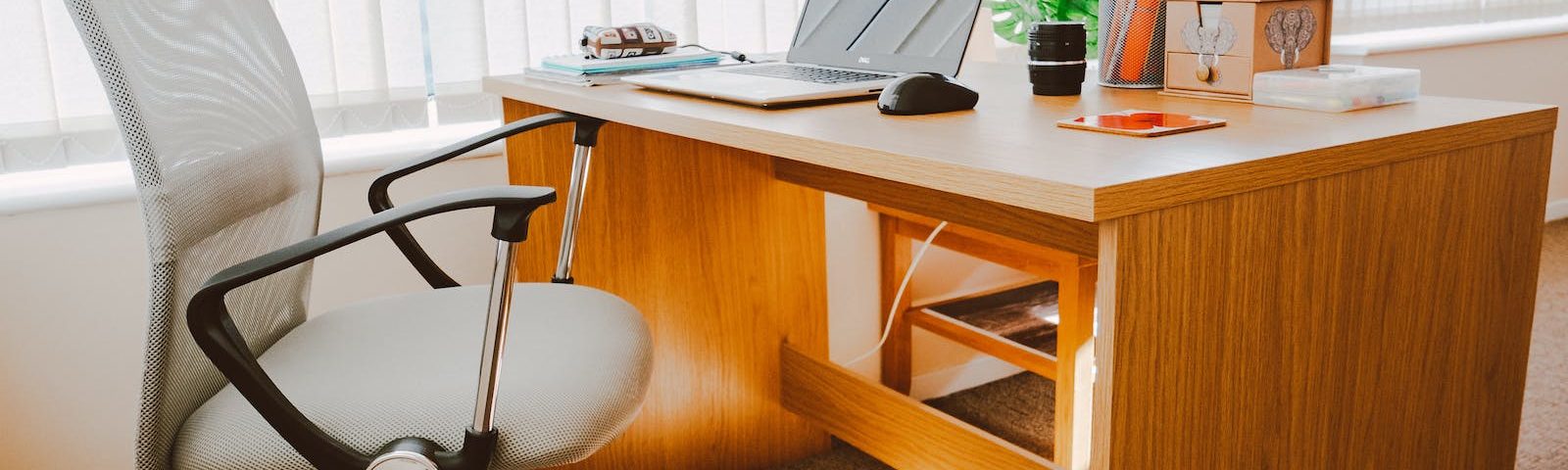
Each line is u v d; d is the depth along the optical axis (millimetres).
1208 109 1227
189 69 1070
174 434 1043
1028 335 2182
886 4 1647
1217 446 959
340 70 1819
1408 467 1118
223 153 1089
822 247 2074
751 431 2057
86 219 1673
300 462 1008
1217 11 1293
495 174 1962
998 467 1569
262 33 1255
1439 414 1127
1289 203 938
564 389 1078
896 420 1767
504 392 1058
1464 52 3182
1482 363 1150
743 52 2096
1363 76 1174
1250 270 931
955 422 1645
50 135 1651
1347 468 1064
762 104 1310
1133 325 868
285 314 1285
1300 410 1010
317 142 1353
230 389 1107
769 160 1977
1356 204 988
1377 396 1065
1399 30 3100
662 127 1319
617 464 1912
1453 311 1102
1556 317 2654
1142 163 899
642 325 1326
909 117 1241
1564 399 2182
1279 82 1209
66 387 1709
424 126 1907
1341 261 990
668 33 1728
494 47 1928
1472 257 1098
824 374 1928
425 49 1887
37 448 1710
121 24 971
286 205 1261
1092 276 1762
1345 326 1015
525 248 1772
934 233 2121
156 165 958
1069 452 1826
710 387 1988
